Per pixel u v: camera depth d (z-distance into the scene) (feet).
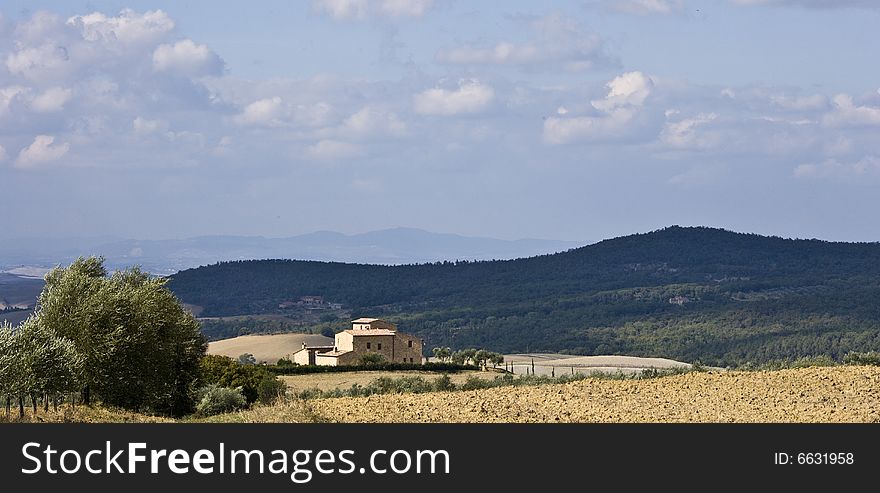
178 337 263.29
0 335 187.52
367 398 190.70
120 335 231.09
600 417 154.30
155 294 256.32
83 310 227.20
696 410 162.09
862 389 182.29
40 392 188.85
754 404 168.55
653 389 194.08
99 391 232.12
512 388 207.82
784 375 208.54
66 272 242.37
